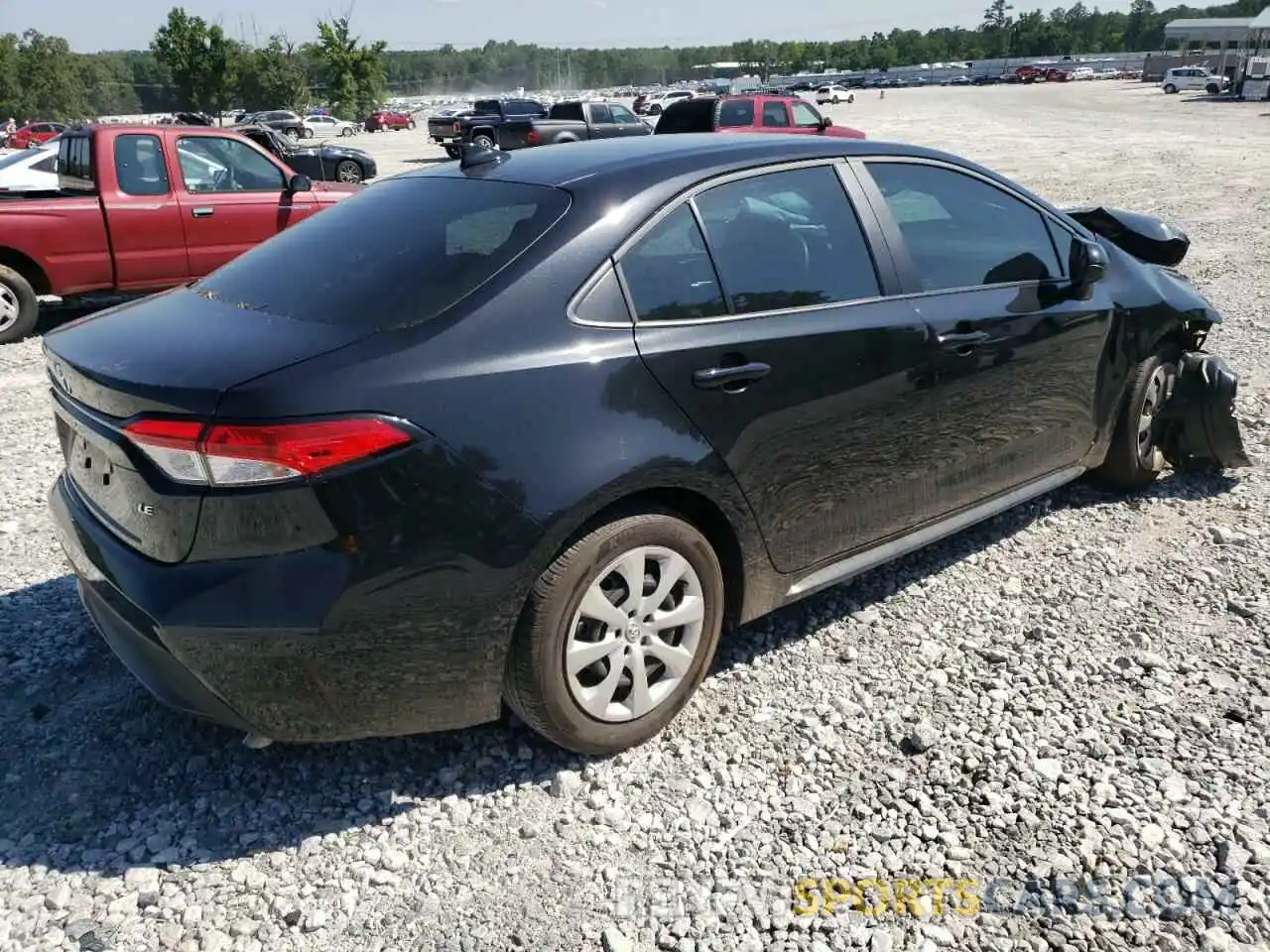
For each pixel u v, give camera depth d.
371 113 70.75
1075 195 16.00
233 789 2.96
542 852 2.71
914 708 3.28
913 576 4.14
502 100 32.53
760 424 3.11
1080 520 4.62
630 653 2.98
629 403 2.83
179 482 2.49
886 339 3.44
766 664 3.53
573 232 2.92
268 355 2.57
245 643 2.50
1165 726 3.14
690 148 3.38
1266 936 2.39
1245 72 51.25
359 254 3.08
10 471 5.63
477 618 2.66
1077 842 2.69
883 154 3.72
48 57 96.88
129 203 8.91
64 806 2.89
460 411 2.59
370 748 3.12
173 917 2.52
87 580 2.82
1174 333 4.78
